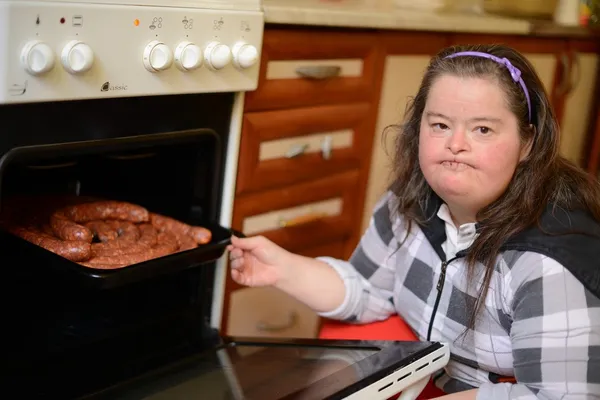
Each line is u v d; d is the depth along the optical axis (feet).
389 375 3.23
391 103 5.74
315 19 4.57
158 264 3.37
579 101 8.10
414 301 4.11
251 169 4.59
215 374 3.51
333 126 5.20
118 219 3.81
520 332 3.40
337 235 5.62
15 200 3.76
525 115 3.43
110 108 3.45
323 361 3.47
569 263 3.31
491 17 6.81
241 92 4.10
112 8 3.22
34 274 3.35
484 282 3.54
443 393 4.04
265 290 5.14
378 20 5.13
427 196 3.97
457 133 3.36
